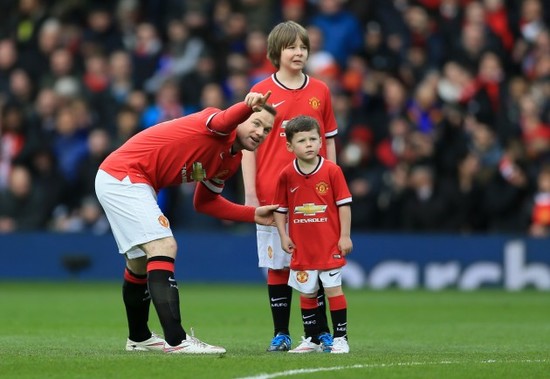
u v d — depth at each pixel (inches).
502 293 2588.6
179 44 3080.7
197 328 1720.0
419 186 2721.5
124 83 3061.0
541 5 3216.0
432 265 2728.8
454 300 2385.6
